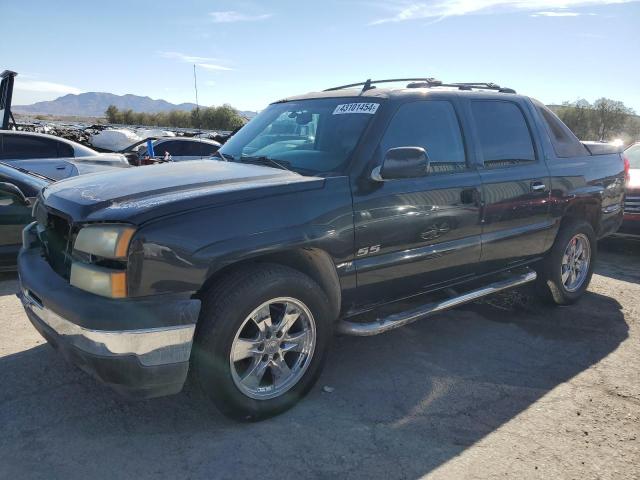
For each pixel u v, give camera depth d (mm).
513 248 4223
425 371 3633
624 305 5102
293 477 2508
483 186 3846
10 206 5375
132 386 2537
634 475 2592
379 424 2969
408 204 3369
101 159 8727
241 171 3238
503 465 2639
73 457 2609
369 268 3258
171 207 2578
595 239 5109
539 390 3408
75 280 2604
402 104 3533
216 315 2682
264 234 2758
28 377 3373
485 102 4137
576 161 4777
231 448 2715
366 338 4172
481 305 5008
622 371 3699
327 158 3322
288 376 3049
